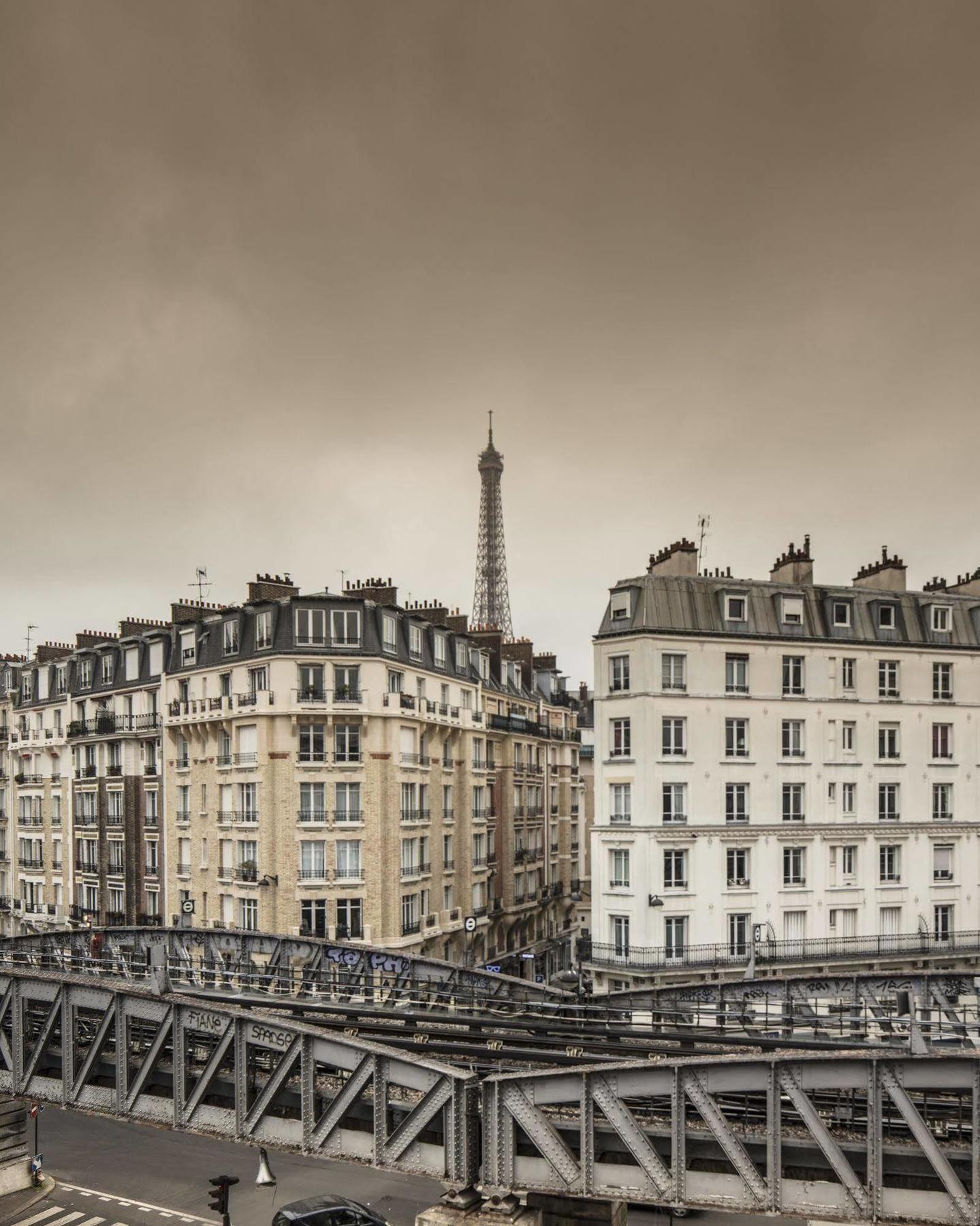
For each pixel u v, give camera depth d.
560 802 78.75
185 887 55.38
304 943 31.53
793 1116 19.23
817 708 48.31
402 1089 21.06
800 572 51.38
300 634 49.78
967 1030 19.28
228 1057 25.19
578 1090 17.72
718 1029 22.62
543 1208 20.14
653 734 45.72
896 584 52.88
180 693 57.03
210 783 53.59
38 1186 32.41
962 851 50.19
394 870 50.16
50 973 24.08
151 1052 21.53
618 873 46.31
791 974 45.97
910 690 50.16
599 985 46.19
